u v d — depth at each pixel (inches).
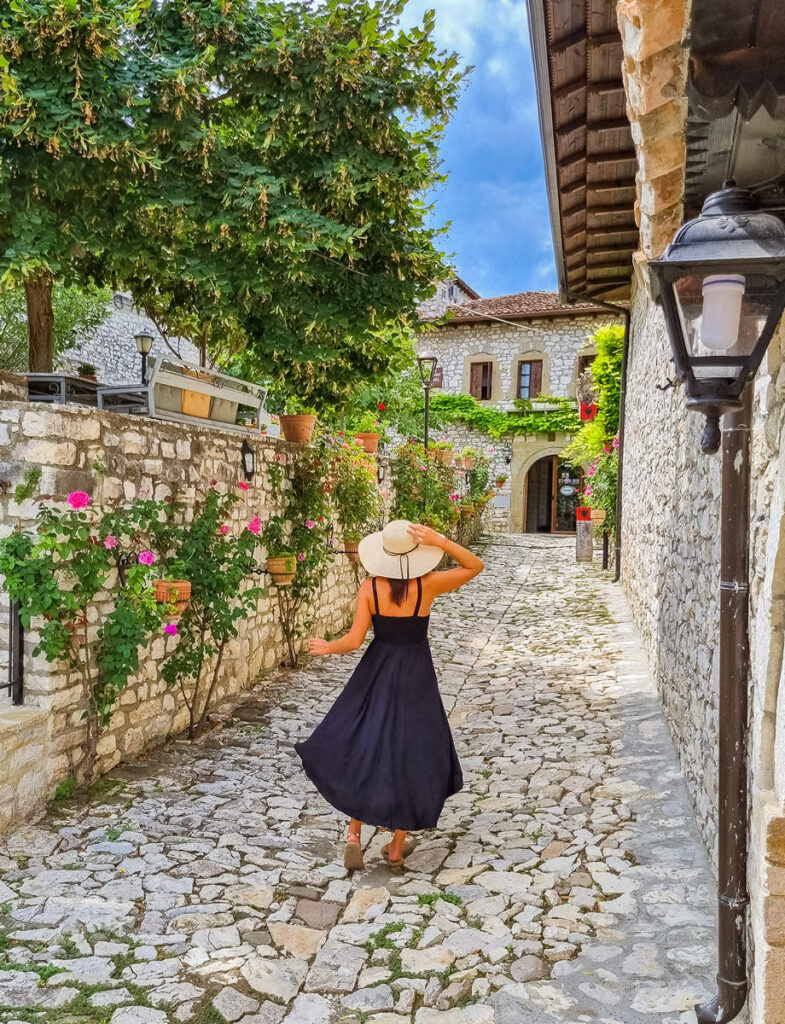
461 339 911.7
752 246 68.8
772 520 79.6
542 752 191.9
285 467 278.1
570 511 911.0
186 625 200.8
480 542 724.7
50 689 154.7
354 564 364.2
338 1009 95.2
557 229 244.5
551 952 106.7
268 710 228.1
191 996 96.4
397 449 473.1
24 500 155.1
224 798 164.6
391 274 248.7
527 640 328.2
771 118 71.2
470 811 160.1
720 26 62.9
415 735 132.7
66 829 145.9
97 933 110.9
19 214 197.6
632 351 398.9
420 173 231.8
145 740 190.2
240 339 304.0
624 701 227.0
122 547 177.8
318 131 219.1
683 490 179.2
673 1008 94.4
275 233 208.4
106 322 655.8
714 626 129.3
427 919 116.6
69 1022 90.5
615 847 138.2
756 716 89.4
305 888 126.9
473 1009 94.9
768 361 84.2
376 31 209.2
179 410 227.9
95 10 176.6
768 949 79.1
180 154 207.6
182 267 224.5
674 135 79.4
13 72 178.5
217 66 207.2
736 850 89.7
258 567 255.8
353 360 305.0
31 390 212.4
